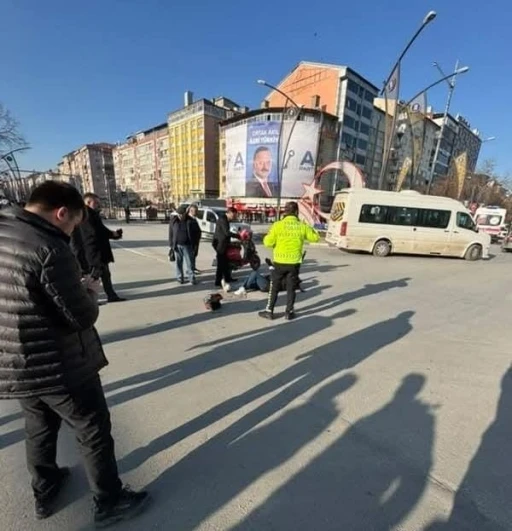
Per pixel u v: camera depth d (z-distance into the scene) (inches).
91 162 3353.8
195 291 243.4
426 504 68.9
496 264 441.1
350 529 62.8
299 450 83.9
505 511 68.0
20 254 49.6
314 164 1647.4
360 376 123.8
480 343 160.2
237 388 113.0
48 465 65.3
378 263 408.2
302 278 307.0
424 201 464.1
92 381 59.8
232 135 1777.8
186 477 74.4
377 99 2082.9
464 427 95.7
